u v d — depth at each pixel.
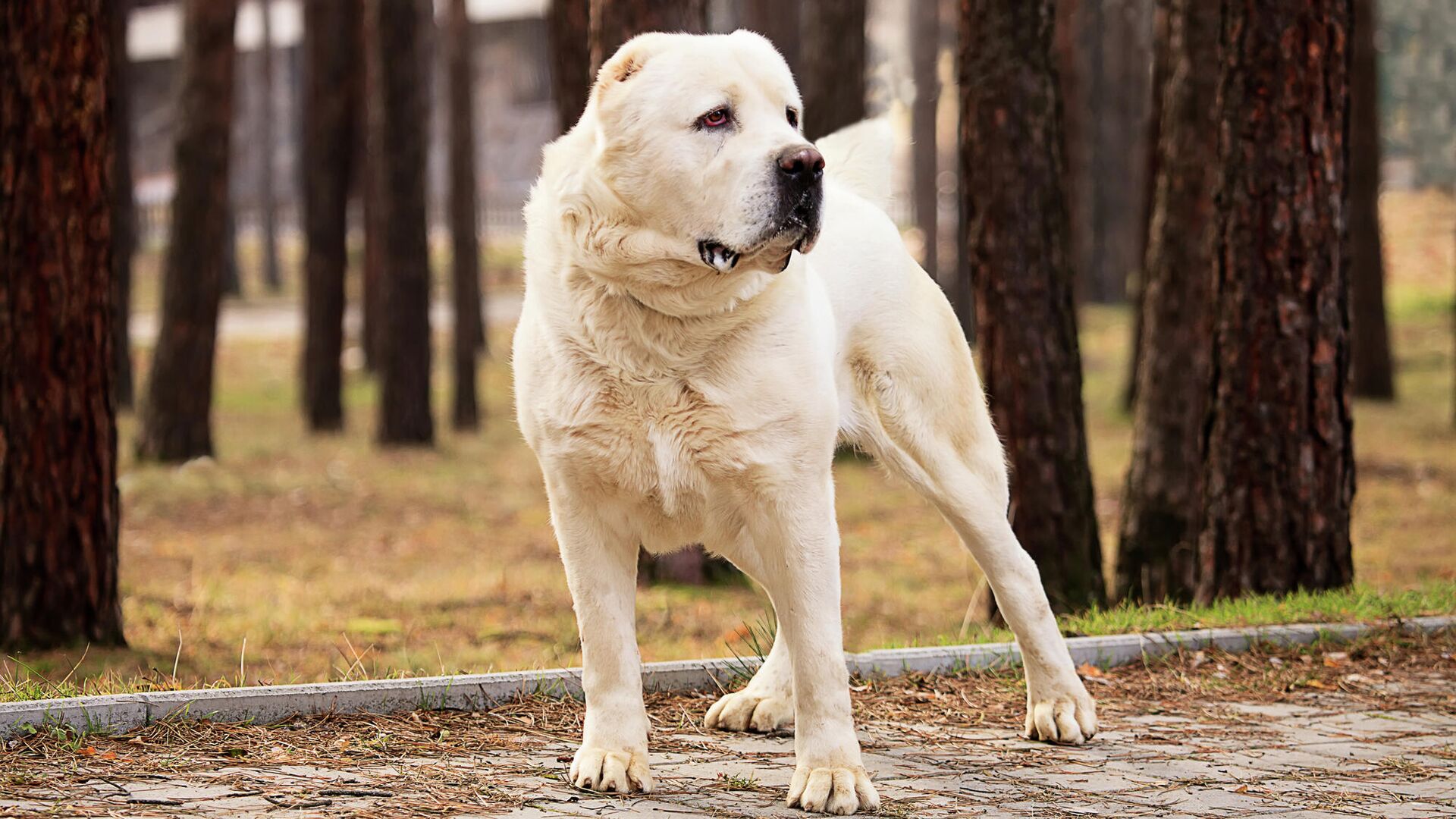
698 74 4.08
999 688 6.12
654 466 4.24
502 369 29.58
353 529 14.64
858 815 4.06
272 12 49.38
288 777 4.24
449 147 23.80
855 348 5.09
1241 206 7.86
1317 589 7.91
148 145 53.53
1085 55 35.56
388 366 21.05
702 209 4.03
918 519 15.89
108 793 3.97
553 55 11.72
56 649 7.41
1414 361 30.81
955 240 37.00
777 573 4.30
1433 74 38.22
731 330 4.16
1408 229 42.88
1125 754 5.04
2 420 7.43
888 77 33.88
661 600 10.14
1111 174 36.56
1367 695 6.16
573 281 4.21
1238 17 7.78
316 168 22.75
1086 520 8.67
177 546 13.15
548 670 5.61
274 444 21.08
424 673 6.64
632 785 4.27
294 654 7.99
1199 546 8.24
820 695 4.20
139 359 29.36
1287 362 7.86
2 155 7.28
